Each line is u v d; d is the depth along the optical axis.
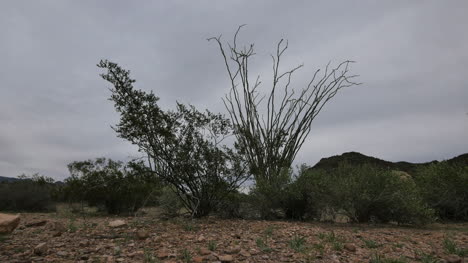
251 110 11.75
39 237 5.43
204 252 4.18
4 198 13.45
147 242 4.96
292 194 9.06
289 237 5.55
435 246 5.20
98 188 10.59
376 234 6.36
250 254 4.26
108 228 6.51
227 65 12.32
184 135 8.82
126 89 8.04
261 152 11.22
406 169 18.44
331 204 8.88
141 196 11.40
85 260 3.88
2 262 3.71
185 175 8.98
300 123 11.97
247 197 9.70
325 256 4.25
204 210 9.37
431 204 10.20
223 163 9.08
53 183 14.61
